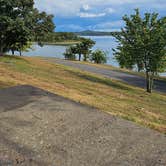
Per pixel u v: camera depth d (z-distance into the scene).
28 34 25.17
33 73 17.16
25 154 4.65
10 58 25.30
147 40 20.11
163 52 19.94
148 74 21.05
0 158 4.42
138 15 20.89
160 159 5.03
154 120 10.63
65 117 6.41
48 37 27.89
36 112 6.49
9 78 12.27
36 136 5.33
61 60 39.69
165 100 18.19
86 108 7.28
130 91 19.02
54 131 5.62
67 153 4.85
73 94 11.95
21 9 25.19
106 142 5.43
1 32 24.56
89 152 4.97
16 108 6.62
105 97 13.66
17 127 5.62
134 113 10.86
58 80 16.20
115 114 8.96
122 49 21.19
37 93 7.96
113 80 23.78
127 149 5.26
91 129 5.93
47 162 4.51
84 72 25.11
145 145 5.53
